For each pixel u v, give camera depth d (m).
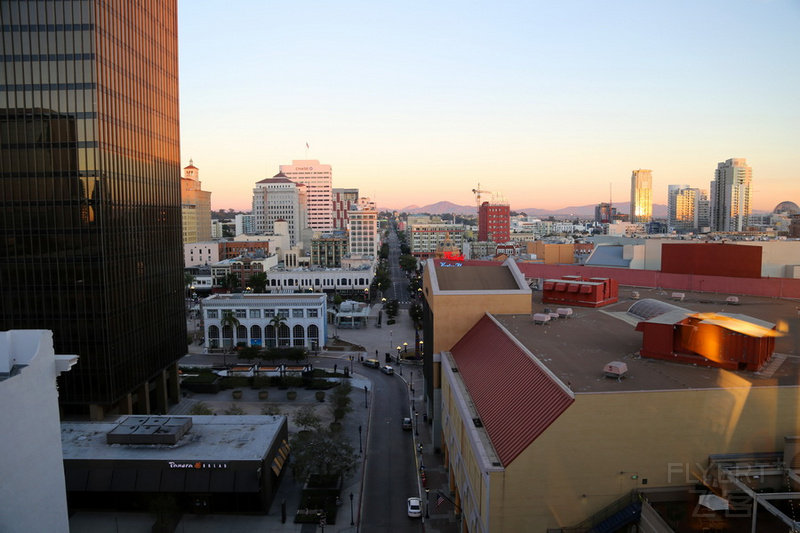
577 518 35.81
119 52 71.62
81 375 68.00
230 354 120.12
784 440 36.06
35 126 66.75
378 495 58.34
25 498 27.33
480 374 52.09
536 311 68.75
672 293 78.50
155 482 54.50
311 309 122.06
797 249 80.50
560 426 35.22
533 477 35.44
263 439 60.00
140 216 76.56
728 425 35.81
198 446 58.12
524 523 35.72
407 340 132.25
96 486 54.28
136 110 76.25
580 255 148.62
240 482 54.25
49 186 67.00
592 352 47.53
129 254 73.06
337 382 96.19
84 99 65.94
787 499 32.75
